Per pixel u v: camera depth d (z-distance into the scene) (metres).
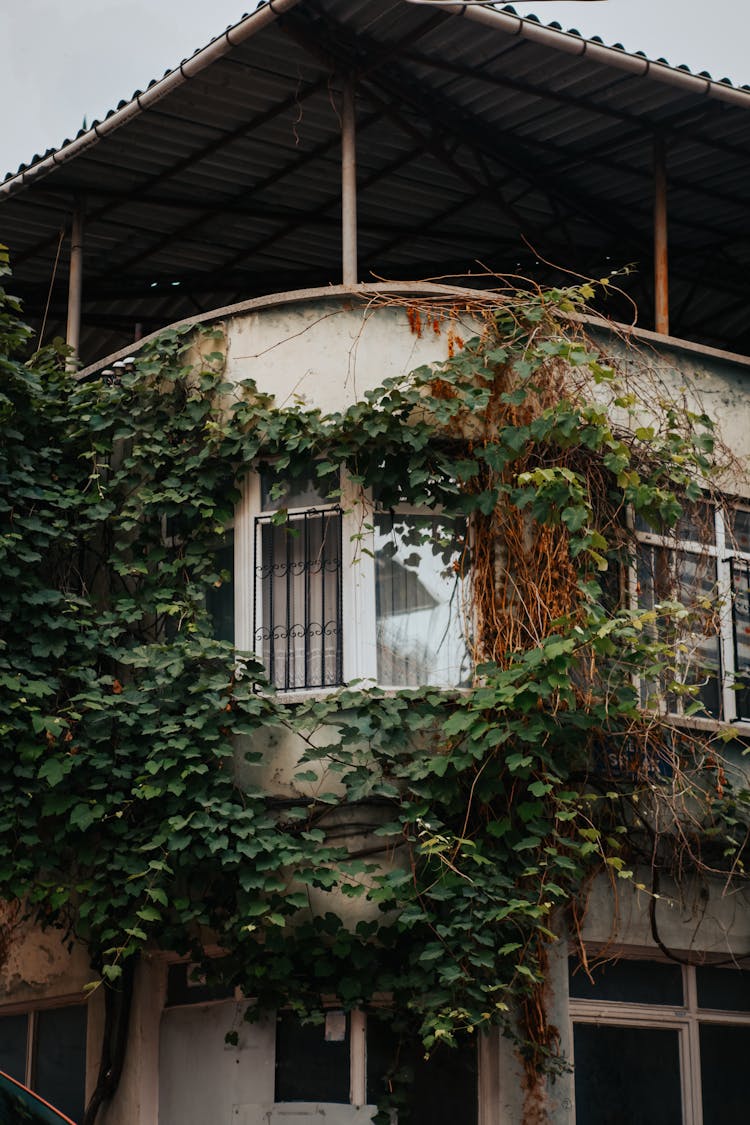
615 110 14.33
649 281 17.78
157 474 13.21
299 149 15.12
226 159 15.22
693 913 12.82
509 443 12.37
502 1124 11.67
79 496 13.33
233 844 12.02
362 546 12.67
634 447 13.05
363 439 12.56
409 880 11.63
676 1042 12.88
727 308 18.31
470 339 12.80
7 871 12.27
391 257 17.50
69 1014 13.86
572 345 12.23
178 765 12.20
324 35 13.27
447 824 12.05
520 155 15.30
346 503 12.77
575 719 12.09
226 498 13.08
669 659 13.05
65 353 14.05
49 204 15.69
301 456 12.79
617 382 13.18
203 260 17.20
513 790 12.04
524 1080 11.78
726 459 13.83
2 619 12.66
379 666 12.57
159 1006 12.97
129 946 11.95
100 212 15.99
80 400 13.59
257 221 16.47
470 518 12.71
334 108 14.29
